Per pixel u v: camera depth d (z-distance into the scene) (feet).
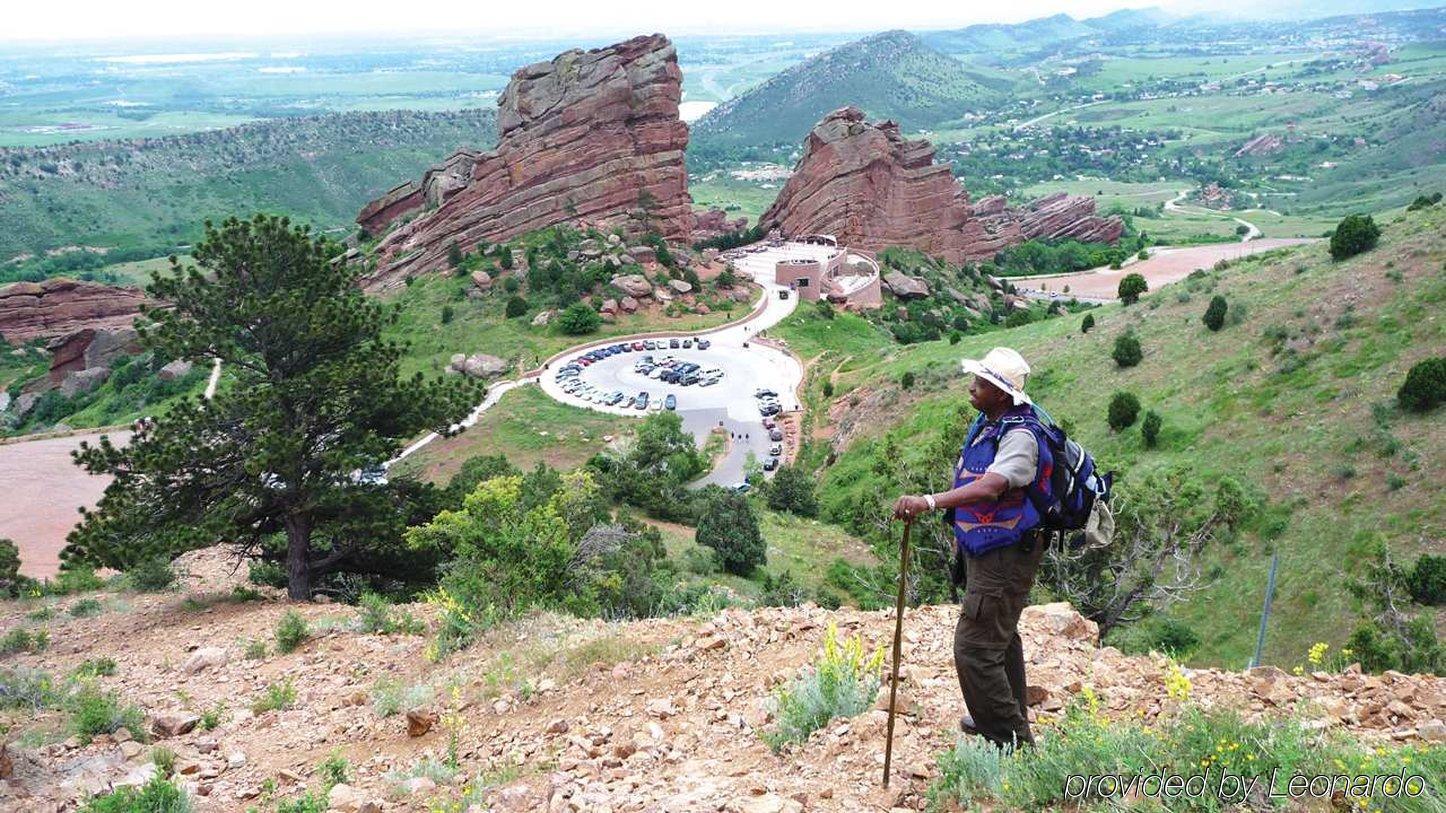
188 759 26.89
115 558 70.33
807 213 618.44
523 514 51.01
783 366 356.59
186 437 75.72
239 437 79.66
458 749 24.66
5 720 31.50
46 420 425.28
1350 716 19.07
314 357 86.12
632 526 127.54
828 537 162.91
